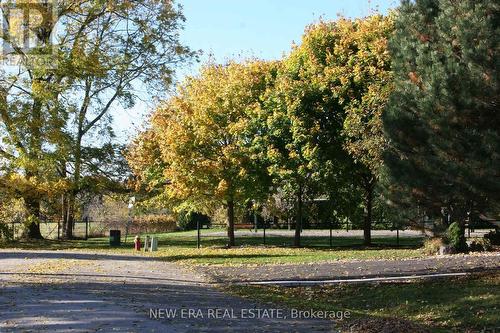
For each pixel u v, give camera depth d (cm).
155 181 3444
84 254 2514
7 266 1939
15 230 3706
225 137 3123
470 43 1302
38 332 889
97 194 3838
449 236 2277
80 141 3556
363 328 1080
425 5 1494
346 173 2938
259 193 3086
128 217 4631
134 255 2498
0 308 1081
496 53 1276
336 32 2962
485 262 1875
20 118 3100
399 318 1248
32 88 3131
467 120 1345
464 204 1488
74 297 1228
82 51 3222
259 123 2986
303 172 2822
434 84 1338
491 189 1283
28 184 3173
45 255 2433
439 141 1348
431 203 1473
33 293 1277
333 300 1456
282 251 2691
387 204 1602
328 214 3428
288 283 1645
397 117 1456
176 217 4981
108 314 1047
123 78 3566
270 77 3127
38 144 3156
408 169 1413
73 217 4078
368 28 2811
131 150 3672
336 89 2747
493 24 1310
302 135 2761
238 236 4062
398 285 1577
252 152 3008
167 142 3081
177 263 2145
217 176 3052
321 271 1844
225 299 1338
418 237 3750
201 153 3111
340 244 3162
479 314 1250
